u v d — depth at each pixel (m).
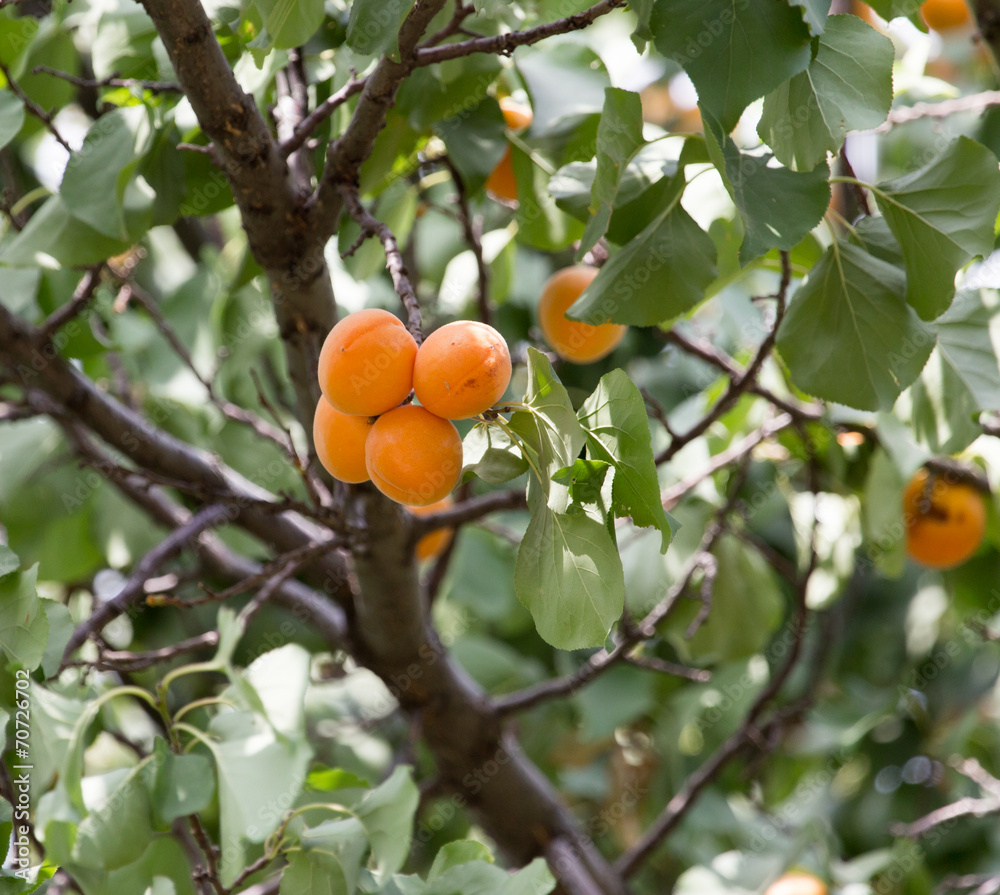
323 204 1.79
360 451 1.67
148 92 1.85
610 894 2.10
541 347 2.51
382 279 2.53
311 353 1.85
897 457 1.97
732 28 1.64
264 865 1.79
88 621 1.89
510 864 2.16
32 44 1.97
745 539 2.27
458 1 1.72
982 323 1.85
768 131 1.69
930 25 2.23
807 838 2.31
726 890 2.35
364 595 1.94
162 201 1.86
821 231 1.86
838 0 2.17
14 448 2.37
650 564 2.24
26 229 1.86
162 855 1.95
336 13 1.84
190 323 2.40
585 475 1.63
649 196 1.76
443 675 2.01
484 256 2.11
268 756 1.81
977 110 2.36
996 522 2.27
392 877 1.82
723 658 2.26
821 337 1.76
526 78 1.89
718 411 1.91
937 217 1.72
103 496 2.41
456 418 1.64
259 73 1.84
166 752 1.81
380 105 1.73
